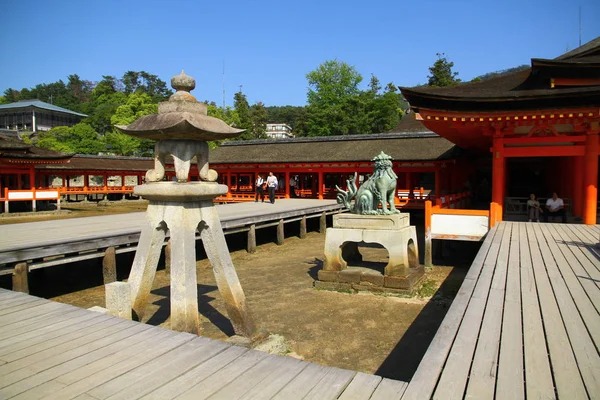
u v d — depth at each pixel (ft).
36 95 410.93
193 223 23.07
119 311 21.59
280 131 391.24
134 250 43.37
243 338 24.29
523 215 58.13
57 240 37.78
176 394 12.24
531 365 13.55
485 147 80.28
